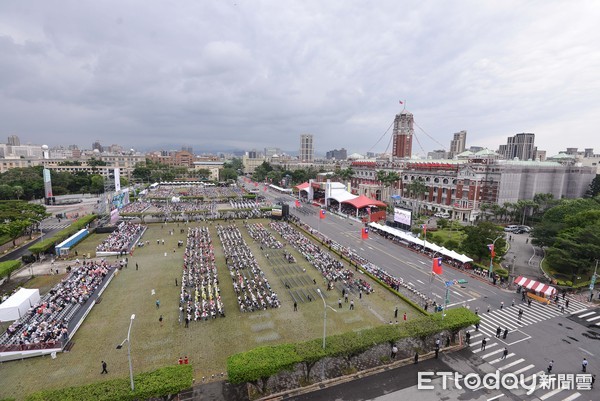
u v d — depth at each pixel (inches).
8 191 5590.6
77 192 7455.7
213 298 2106.3
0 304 1844.2
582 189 5866.1
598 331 1820.9
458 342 1700.3
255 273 2549.2
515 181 4837.6
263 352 1355.8
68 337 1636.3
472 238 2891.2
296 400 1288.1
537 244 3326.8
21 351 1505.9
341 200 5359.3
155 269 2632.9
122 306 2010.3
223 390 1331.2
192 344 1630.2
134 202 5890.8
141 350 1577.3
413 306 2050.9
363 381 1405.0
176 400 1268.5
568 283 2399.1
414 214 4894.2
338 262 2805.1
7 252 3129.9
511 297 2247.8
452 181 5157.5
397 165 6323.8
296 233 3848.4
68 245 3061.0
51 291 2133.4
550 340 1724.9
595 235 2496.3
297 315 1931.6
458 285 2437.3
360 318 1910.7
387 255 3137.3
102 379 1379.2
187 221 4507.9
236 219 4699.8
